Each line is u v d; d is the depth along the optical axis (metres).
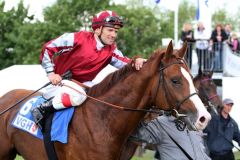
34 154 5.86
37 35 30.17
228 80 17.73
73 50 5.80
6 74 15.13
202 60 18.22
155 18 35.06
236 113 17.17
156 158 7.43
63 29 30.16
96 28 5.84
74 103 5.59
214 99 9.30
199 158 6.12
